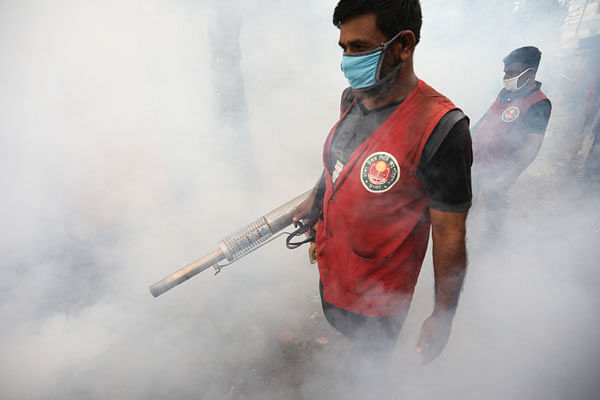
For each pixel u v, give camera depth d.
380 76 0.87
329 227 1.13
